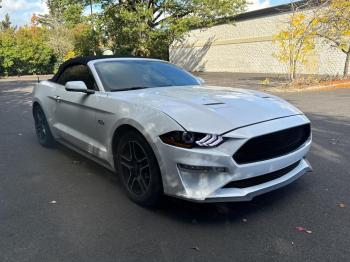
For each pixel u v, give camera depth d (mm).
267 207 3693
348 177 4492
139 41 25219
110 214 3637
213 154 3111
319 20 15219
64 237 3211
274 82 17828
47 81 6051
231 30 29750
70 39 39875
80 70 4996
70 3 25344
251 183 3361
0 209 3807
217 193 3184
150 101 3732
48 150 6098
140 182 3723
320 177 4504
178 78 5039
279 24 24562
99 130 4262
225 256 2869
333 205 3717
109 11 24953
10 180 4672
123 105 3852
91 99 4375
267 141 3350
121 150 3910
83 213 3674
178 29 24734
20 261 2857
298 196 3939
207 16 25656
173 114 3369
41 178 4727
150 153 3477
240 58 29203
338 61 21312
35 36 44750
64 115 5168
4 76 38000
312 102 11242
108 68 4746
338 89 14555
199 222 3426
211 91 4316
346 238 3088
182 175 3238
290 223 3363
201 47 33500
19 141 6805
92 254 2936
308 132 3924
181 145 3193
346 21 15492
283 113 3703
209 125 3205
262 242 3055
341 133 6895
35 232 3309
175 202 3826
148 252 2949
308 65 20906
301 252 2896
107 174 4836
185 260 2828
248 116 3436
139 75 4781
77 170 5023
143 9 23969
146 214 3615
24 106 12117
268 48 26312
